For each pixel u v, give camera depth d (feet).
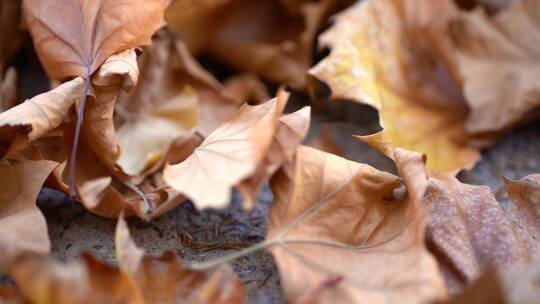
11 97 1.93
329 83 1.90
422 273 1.56
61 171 1.71
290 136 1.63
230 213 1.84
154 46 2.02
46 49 1.77
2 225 1.62
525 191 1.73
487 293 1.54
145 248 1.75
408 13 2.03
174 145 1.86
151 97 1.99
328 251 1.64
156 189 1.76
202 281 1.61
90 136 1.75
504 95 1.97
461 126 1.98
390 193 1.69
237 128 1.67
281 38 2.18
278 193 1.65
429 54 2.04
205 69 2.23
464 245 1.65
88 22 1.75
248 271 1.71
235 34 2.17
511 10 2.04
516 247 1.66
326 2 2.13
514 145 2.02
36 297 1.51
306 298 1.56
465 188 1.71
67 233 1.76
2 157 1.70
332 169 1.68
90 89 1.72
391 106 1.96
